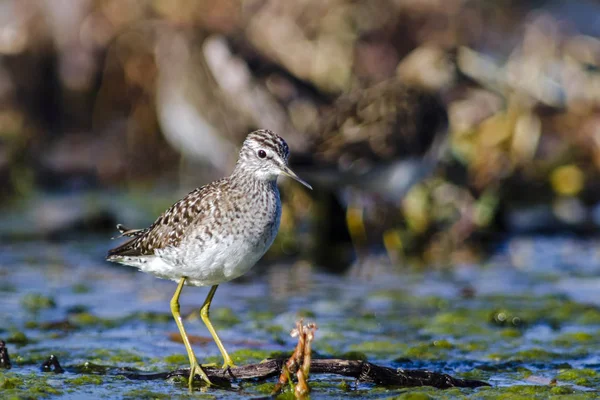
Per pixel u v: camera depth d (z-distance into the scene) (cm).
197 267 843
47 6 1703
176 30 1661
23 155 1673
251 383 836
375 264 1357
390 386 830
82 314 1069
